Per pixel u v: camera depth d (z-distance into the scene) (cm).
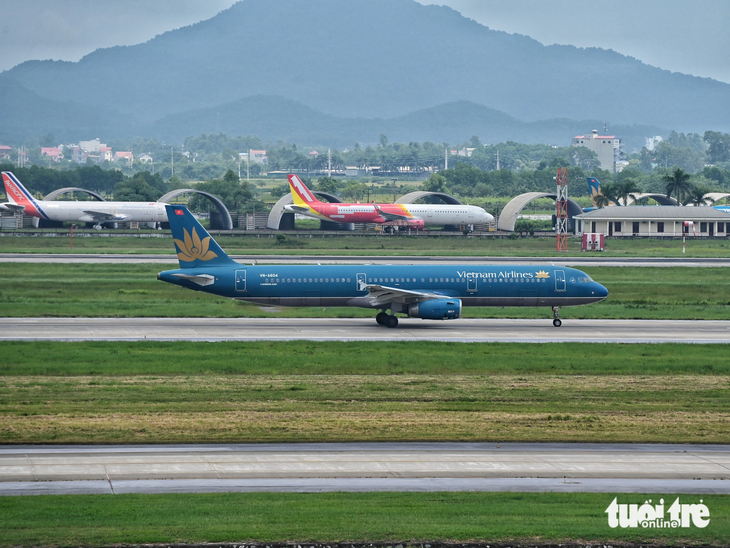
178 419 12288
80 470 9738
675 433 11856
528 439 11462
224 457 10381
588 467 10162
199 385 14838
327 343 19450
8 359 16850
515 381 15625
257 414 12688
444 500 8812
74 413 12544
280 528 7881
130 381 15112
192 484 9281
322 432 11669
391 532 7825
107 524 7925
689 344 19988
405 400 13862
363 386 14975
